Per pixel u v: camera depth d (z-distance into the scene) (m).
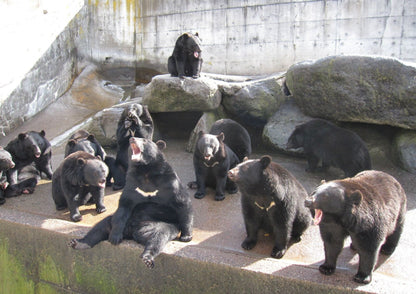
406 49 9.60
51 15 11.15
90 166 5.20
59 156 8.39
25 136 6.60
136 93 11.77
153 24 12.45
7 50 9.39
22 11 9.91
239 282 3.96
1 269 5.43
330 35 10.30
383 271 4.00
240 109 8.44
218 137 5.97
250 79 9.77
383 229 3.51
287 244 4.44
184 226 4.60
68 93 12.02
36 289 5.21
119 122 7.20
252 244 4.48
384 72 6.43
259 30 10.98
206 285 4.12
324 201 3.42
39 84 10.71
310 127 6.95
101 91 12.53
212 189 6.51
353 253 4.30
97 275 4.68
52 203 6.07
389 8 9.56
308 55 10.63
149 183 4.58
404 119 6.53
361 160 6.30
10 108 9.60
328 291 3.60
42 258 5.04
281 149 7.81
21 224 5.09
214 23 11.48
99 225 4.55
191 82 7.82
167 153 8.30
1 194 6.12
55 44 11.41
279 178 4.20
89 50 13.26
